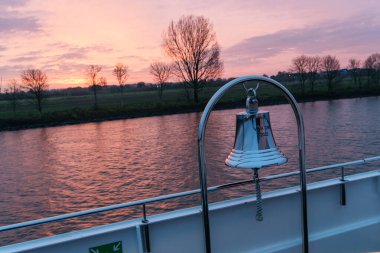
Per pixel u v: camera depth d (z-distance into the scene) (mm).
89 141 33781
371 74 77312
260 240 3213
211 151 23891
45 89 59188
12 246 2586
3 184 19656
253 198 3201
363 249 3590
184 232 2965
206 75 62531
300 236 3365
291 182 14555
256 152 2434
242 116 2516
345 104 57250
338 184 3477
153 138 33000
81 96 91438
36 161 25766
